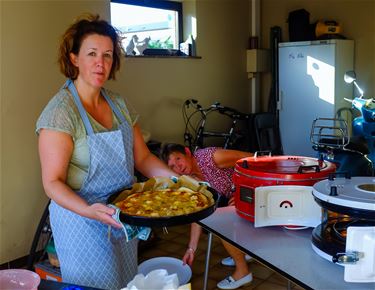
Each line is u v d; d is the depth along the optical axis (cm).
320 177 172
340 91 469
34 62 319
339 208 135
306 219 171
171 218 140
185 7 486
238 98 546
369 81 478
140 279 110
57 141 152
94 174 164
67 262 166
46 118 154
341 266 143
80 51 158
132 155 184
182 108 473
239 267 280
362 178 159
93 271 164
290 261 148
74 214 161
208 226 184
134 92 421
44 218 291
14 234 318
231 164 259
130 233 144
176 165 251
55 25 331
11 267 318
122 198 170
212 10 500
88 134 160
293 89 499
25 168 320
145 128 435
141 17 448
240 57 543
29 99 318
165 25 475
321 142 384
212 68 507
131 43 425
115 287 169
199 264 318
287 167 190
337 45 458
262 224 173
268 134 493
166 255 337
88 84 164
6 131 306
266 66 554
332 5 497
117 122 176
